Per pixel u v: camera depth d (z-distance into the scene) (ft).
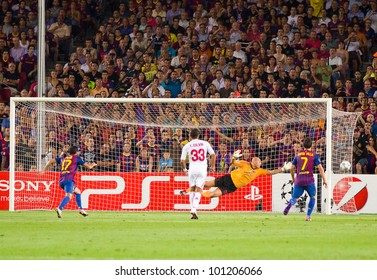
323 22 245.45
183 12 248.32
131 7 250.57
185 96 223.92
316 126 195.52
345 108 223.10
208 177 189.06
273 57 231.71
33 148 192.34
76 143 195.42
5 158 202.28
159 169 193.06
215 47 238.07
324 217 166.50
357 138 204.03
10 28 245.86
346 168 186.29
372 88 225.56
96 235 117.91
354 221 152.15
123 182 187.21
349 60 239.50
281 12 247.50
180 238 113.19
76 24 250.98
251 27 243.40
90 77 234.58
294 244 105.70
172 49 240.94
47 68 245.45
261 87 222.89
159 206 187.21
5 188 191.52
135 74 233.96
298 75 229.04
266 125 196.44
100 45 241.35
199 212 182.70
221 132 196.24
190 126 196.65
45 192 187.11
